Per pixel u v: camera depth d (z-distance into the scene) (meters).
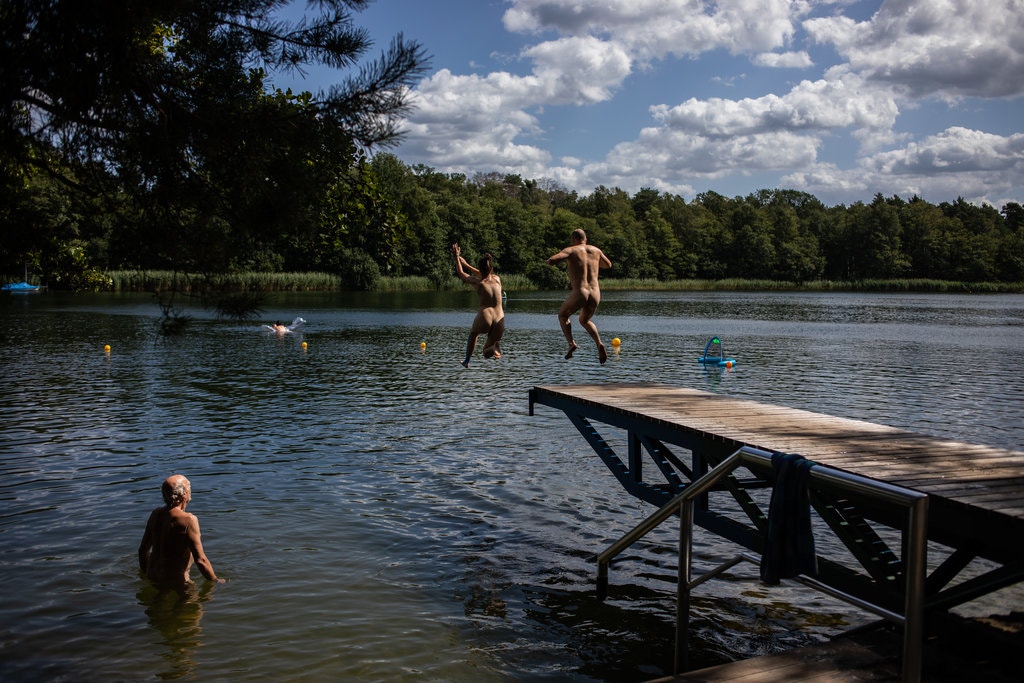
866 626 6.51
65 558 8.91
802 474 4.38
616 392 11.76
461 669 6.60
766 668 5.26
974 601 7.73
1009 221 196.00
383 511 10.89
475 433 16.03
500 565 9.05
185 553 8.38
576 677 6.50
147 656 6.70
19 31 5.11
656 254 141.25
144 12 5.27
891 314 61.44
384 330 41.38
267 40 6.21
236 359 28.36
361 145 6.15
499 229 119.00
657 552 9.55
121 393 20.52
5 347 30.86
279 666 6.57
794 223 154.12
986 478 6.55
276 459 13.68
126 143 5.85
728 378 24.31
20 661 6.57
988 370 26.70
